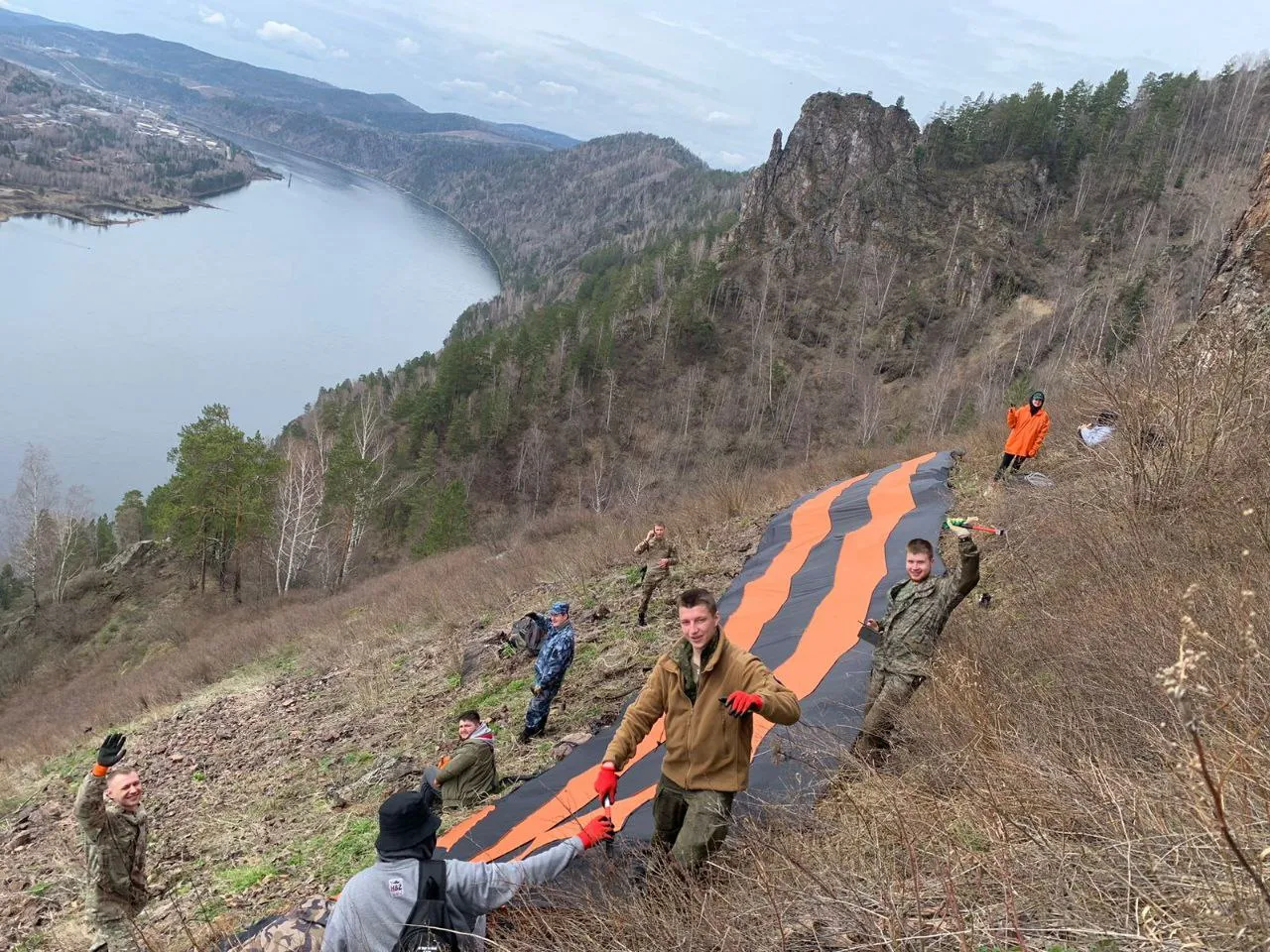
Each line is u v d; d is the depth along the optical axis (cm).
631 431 10050
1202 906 221
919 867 310
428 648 1322
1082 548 650
